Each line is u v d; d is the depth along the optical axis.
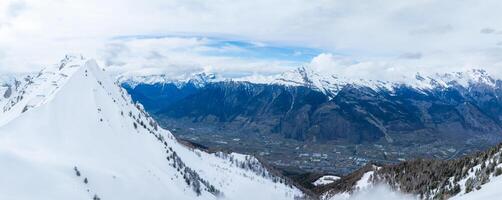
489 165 169.75
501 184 127.50
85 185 195.62
